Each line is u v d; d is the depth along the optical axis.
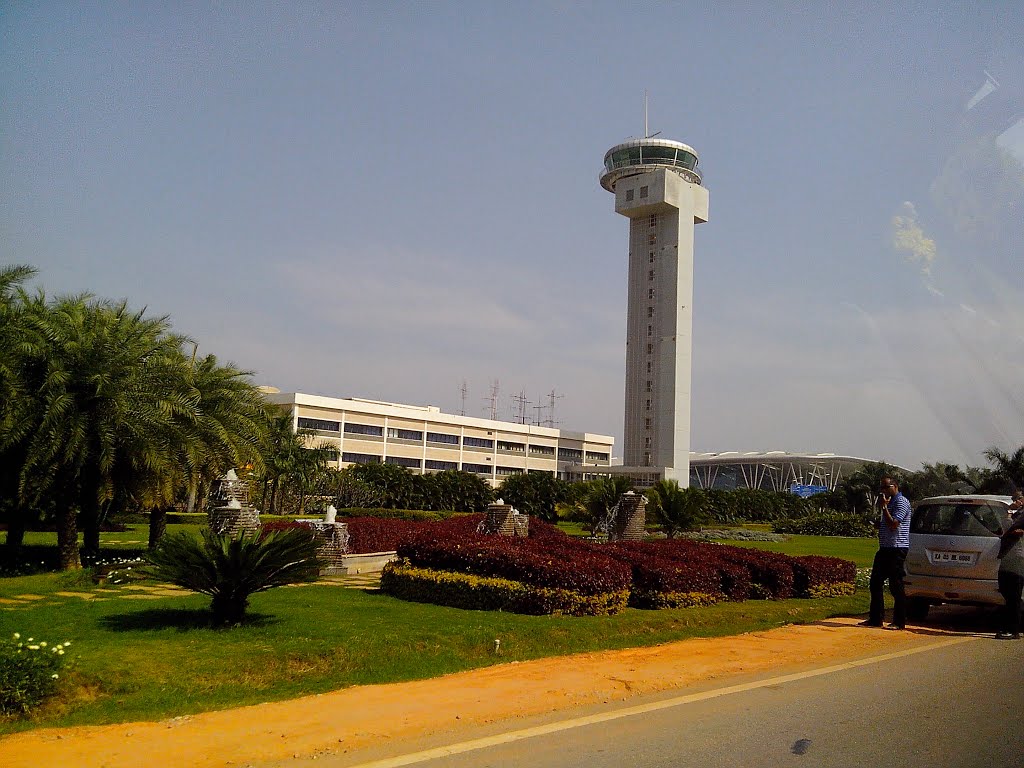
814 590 15.60
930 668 8.95
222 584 10.15
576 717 6.78
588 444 114.06
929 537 12.41
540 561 12.26
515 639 10.09
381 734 6.25
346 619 11.00
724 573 14.30
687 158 96.12
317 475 58.28
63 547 18.00
